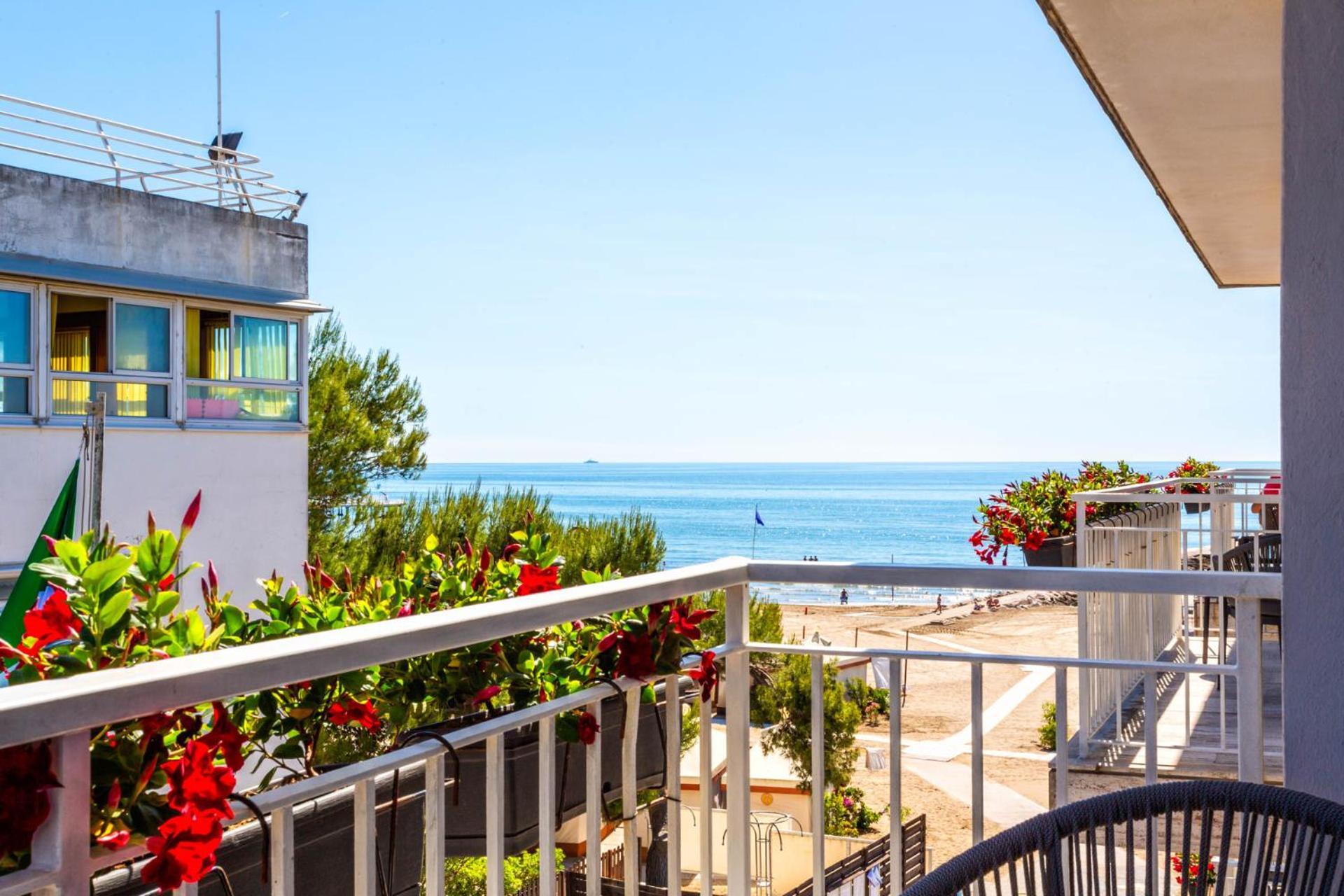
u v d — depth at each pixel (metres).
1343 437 1.96
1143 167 4.49
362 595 2.80
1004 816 15.32
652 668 2.27
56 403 13.62
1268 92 3.56
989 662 2.26
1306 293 2.01
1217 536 5.96
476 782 2.34
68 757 1.21
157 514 14.37
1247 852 1.50
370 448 19.56
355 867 1.66
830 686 15.60
